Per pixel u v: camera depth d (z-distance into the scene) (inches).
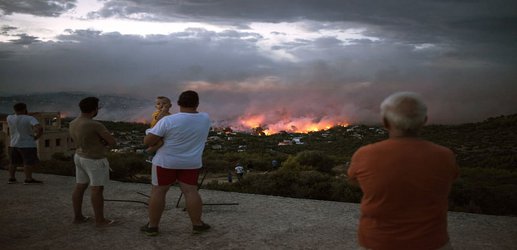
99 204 194.4
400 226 85.9
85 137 188.1
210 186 449.1
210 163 1269.7
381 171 86.4
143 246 169.2
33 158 306.8
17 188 289.9
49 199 254.8
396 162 86.0
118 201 250.4
